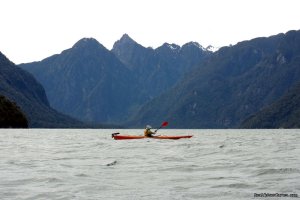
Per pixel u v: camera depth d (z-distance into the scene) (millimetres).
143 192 15875
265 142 56000
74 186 17109
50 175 20078
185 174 20766
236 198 14539
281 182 17391
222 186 16969
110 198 14766
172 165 24703
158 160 28078
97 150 38750
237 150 37469
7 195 15320
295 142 55906
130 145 45812
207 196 15016
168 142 51562
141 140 56281
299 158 28281
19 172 21312
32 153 35000
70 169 22812
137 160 28125
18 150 38750
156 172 21547
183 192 15836
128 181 18500
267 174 19922
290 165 23281
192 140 59938
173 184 17703
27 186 17109
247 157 29891
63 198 14789
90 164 25547
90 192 15891
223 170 22156
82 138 75938
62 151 37688
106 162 26812
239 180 18406
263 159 27859
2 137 75625
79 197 14945
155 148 40625
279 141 59688
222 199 14461
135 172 21516
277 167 22297
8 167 23672
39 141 59750
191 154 33125
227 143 51656
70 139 69562
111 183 17922
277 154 32438
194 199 14555
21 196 15148
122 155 32531
